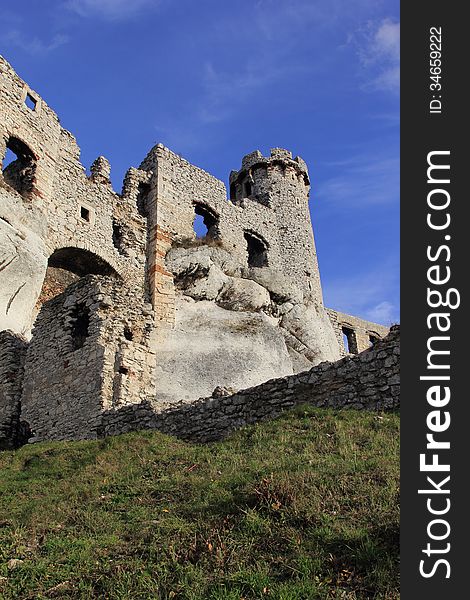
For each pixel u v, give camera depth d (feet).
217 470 29.76
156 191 97.19
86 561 20.76
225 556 19.70
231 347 81.25
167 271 89.56
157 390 70.33
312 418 35.99
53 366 56.85
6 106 76.95
